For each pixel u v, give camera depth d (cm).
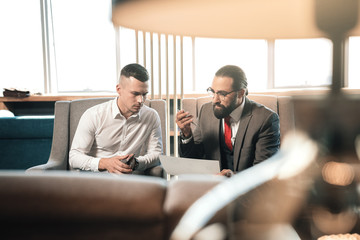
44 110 462
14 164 305
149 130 207
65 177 51
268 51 488
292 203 32
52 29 485
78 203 49
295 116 34
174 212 50
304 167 33
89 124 196
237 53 484
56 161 208
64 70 491
